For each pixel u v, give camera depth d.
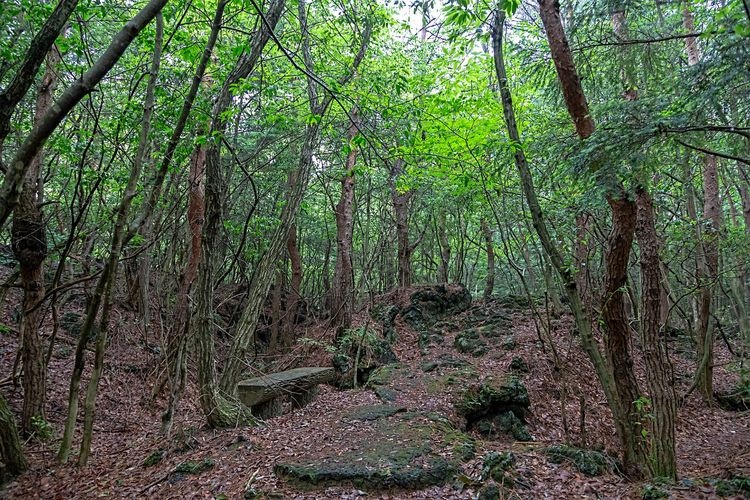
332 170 14.17
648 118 4.01
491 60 8.52
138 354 10.33
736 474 5.43
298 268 13.62
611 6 5.51
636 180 4.44
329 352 10.96
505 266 20.38
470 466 5.04
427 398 8.12
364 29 9.29
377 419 6.76
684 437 8.30
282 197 13.45
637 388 5.62
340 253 12.23
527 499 4.49
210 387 6.51
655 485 4.65
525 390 8.16
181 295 8.51
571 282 5.32
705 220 9.80
